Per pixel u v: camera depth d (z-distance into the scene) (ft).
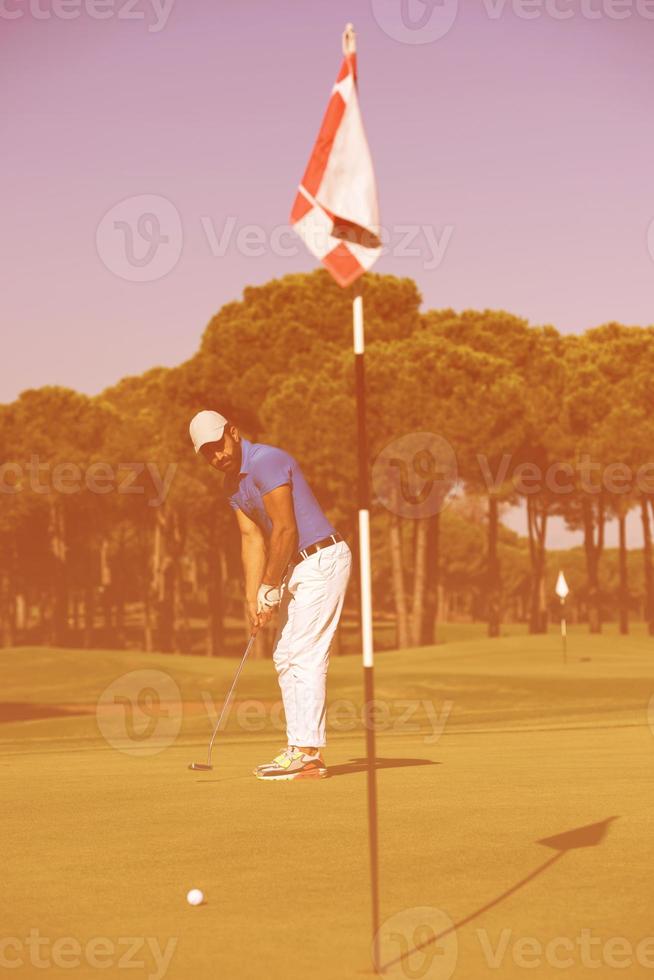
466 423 241.96
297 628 34.45
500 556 574.15
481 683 154.71
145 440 333.62
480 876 19.86
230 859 21.84
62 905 18.34
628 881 19.26
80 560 383.65
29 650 252.62
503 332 291.79
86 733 107.55
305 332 274.16
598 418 290.15
